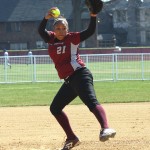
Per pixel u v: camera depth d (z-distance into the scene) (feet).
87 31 68.80
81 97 68.03
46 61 244.42
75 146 77.20
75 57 69.41
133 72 241.14
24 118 114.73
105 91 182.91
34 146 80.89
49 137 89.20
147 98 158.20
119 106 137.59
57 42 69.56
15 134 93.15
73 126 101.24
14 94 177.99
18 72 246.88
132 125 101.55
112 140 84.38
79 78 68.33
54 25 69.26
